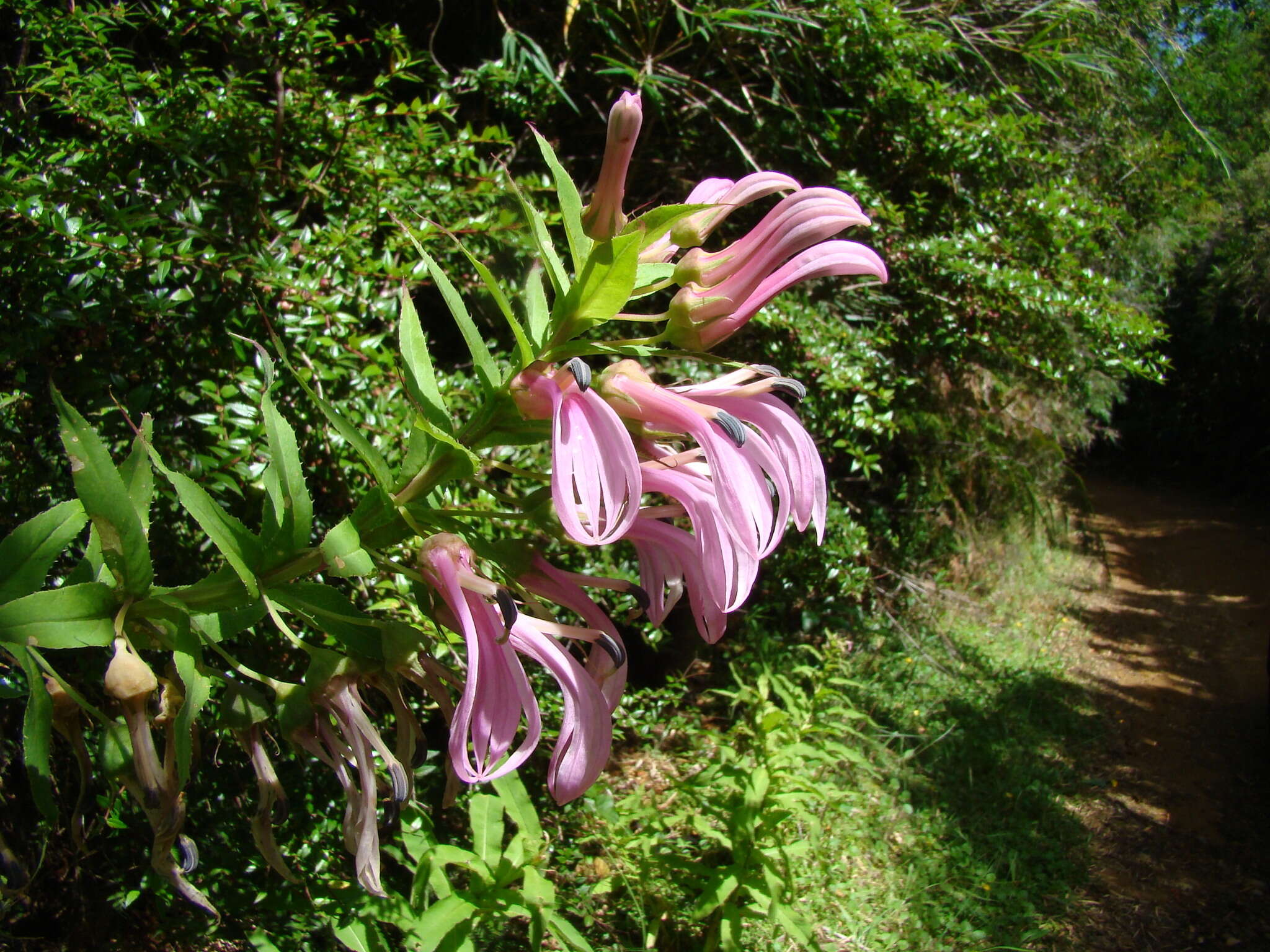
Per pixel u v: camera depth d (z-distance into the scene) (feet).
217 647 3.38
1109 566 27.37
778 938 10.93
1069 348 17.28
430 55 10.14
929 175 15.51
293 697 3.31
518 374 3.29
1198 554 30.83
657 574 3.49
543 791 10.92
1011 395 20.08
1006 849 13.73
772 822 9.98
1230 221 36.70
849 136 15.26
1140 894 13.44
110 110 7.28
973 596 21.81
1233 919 13.01
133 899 6.88
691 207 3.39
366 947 7.00
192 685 3.04
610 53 13.84
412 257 8.46
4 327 6.00
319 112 8.46
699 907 9.18
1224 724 18.88
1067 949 12.10
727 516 3.01
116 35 9.81
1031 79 18.66
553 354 3.34
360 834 3.22
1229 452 42.06
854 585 15.28
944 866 13.01
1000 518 21.49
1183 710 19.26
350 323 7.09
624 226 3.53
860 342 13.89
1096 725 18.03
